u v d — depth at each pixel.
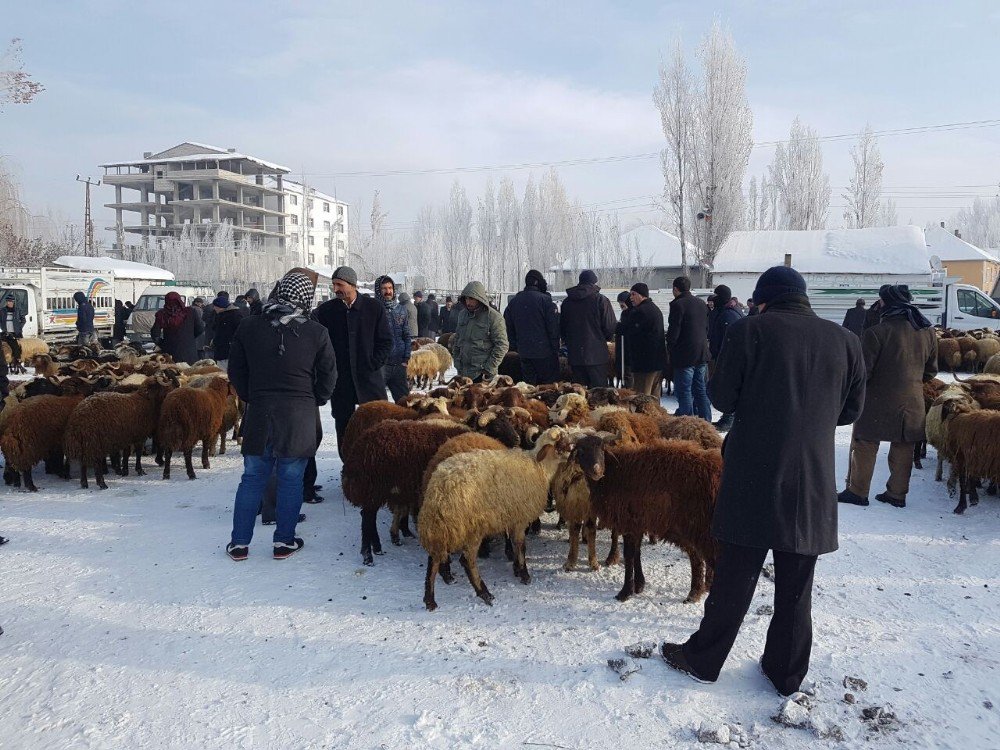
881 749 3.27
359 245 75.06
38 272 23.89
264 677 3.98
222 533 6.32
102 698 3.80
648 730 3.45
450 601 4.94
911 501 7.26
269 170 82.88
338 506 7.19
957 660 4.04
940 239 59.72
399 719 3.56
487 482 4.81
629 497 4.73
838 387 3.64
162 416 7.91
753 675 3.91
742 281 33.72
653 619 4.65
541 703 3.68
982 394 8.43
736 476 3.66
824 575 5.29
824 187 57.59
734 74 39.03
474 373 8.90
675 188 40.97
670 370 13.20
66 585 5.21
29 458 7.55
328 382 5.94
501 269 63.91
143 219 80.75
